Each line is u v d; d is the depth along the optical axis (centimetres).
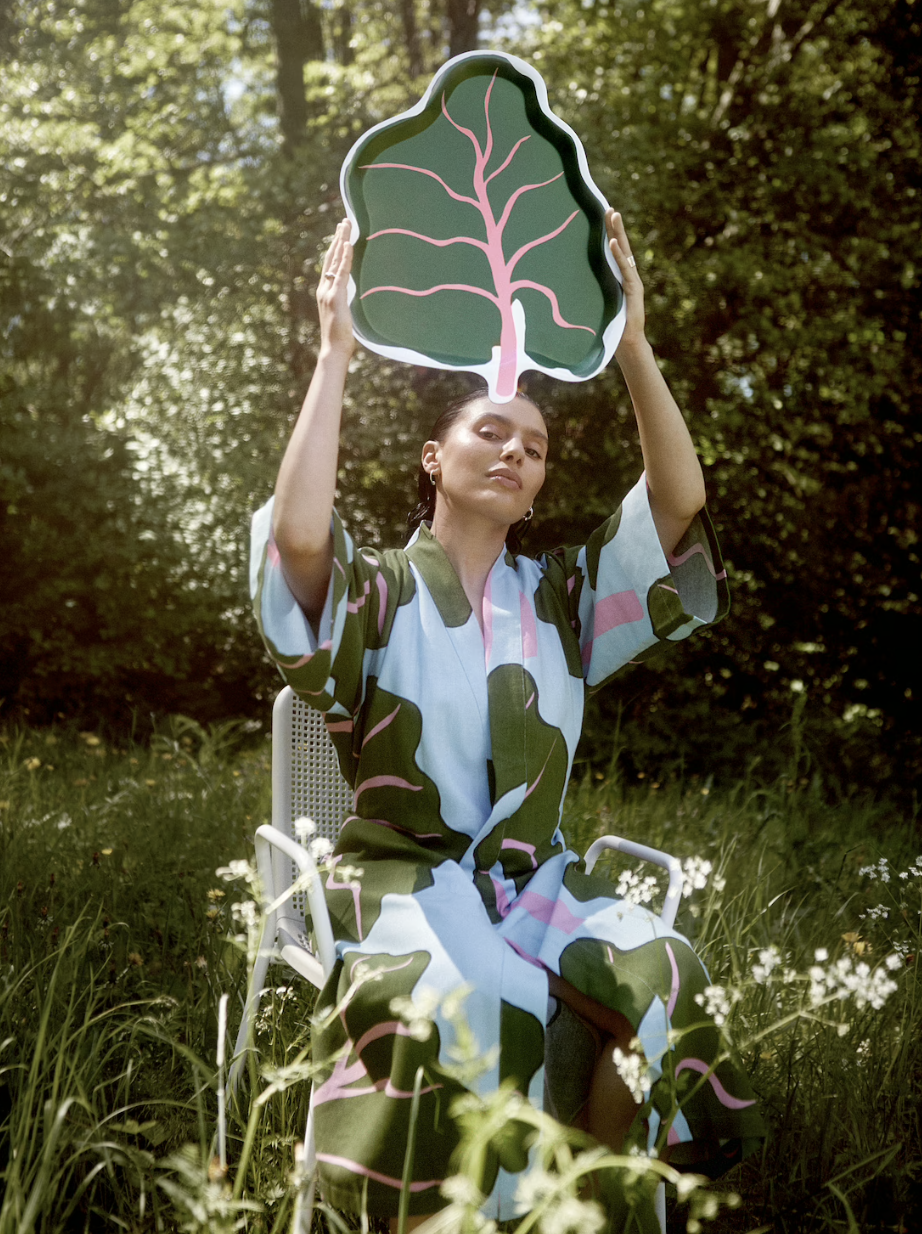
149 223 779
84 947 240
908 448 845
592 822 378
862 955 269
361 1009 170
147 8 1010
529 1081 165
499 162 211
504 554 215
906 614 840
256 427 745
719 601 211
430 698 192
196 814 402
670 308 761
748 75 860
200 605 700
